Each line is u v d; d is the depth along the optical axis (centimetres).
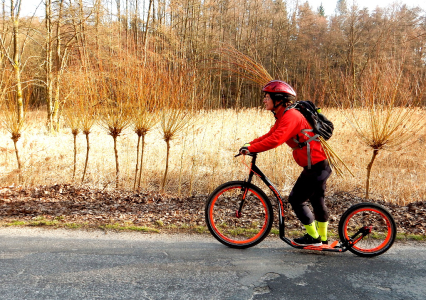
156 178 660
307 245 334
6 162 689
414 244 359
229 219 425
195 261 315
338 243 349
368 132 508
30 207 486
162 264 307
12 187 591
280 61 2833
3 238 369
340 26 2823
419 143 798
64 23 1199
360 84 535
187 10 2041
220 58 486
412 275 290
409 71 484
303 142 318
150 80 569
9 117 616
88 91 605
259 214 445
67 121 644
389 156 751
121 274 287
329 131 327
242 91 1681
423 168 682
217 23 2495
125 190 593
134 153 812
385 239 331
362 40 2008
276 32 2988
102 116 599
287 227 414
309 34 2983
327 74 823
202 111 609
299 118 313
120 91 577
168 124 565
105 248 344
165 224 422
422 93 468
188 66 577
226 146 848
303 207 335
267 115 1109
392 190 572
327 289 265
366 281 278
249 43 2469
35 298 246
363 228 328
